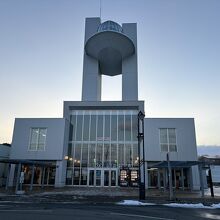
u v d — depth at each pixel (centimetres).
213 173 4350
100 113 3081
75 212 1026
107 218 886
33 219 841
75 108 3123
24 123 2873
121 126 2995
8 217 874
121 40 3594
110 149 2911
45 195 1716
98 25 4025
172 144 2778
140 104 3031
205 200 1530
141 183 1552
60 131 2808
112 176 2794
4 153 2772
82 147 2950
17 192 1836
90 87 3700
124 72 3722
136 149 2873
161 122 2848
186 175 2730
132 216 938
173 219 886
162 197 1664
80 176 2827
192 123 2817
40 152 2755
